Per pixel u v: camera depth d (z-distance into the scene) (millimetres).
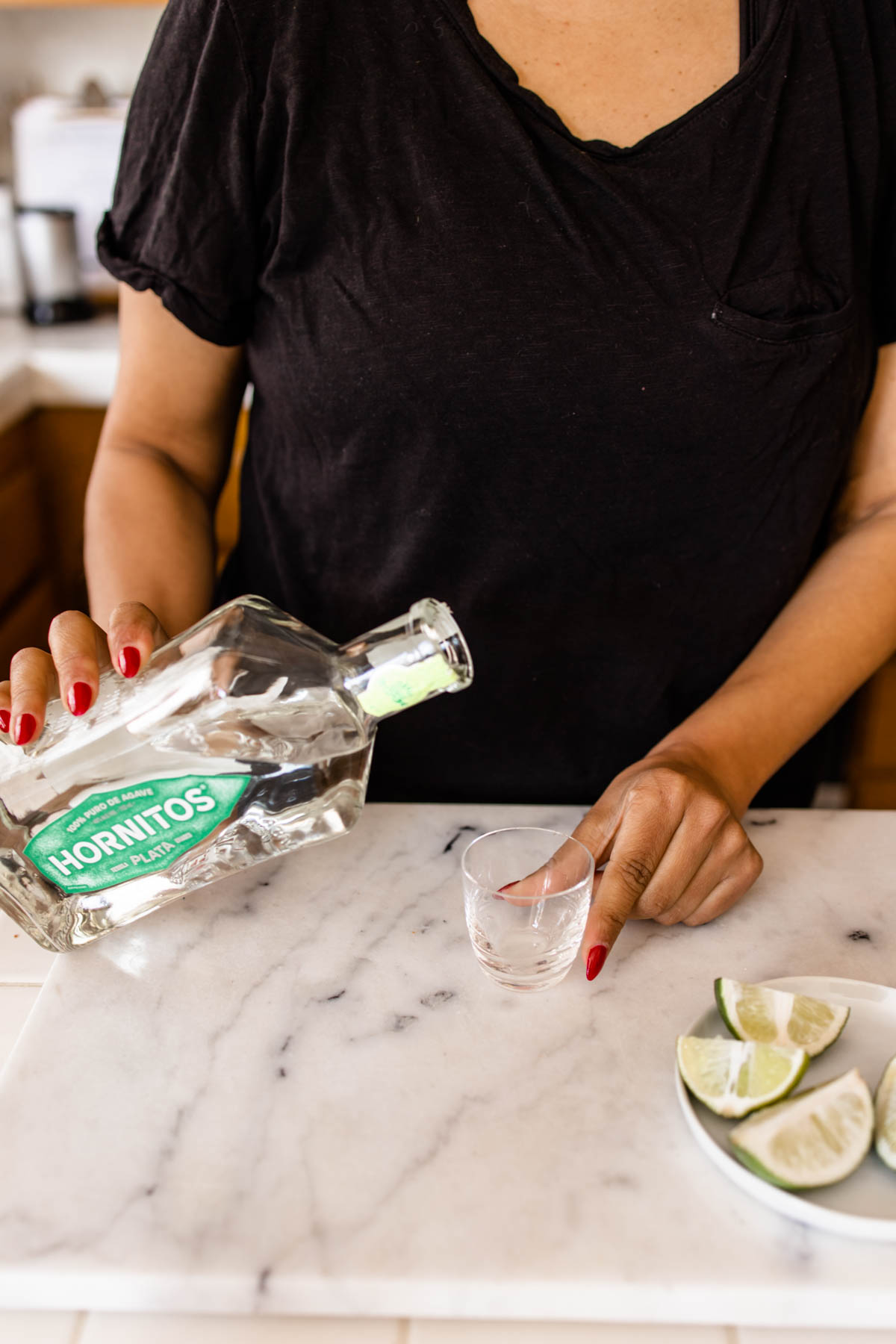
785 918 661
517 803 940
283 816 583
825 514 891
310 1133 505
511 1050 553
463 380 763
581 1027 568
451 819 750
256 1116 514
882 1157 479
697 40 753
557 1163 491
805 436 805
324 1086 531
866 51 755
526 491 806
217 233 794
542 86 760
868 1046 550
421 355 761
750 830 750
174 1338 443
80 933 609
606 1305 441
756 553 846
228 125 762
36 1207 469
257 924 642
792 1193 459
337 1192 476
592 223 752
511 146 739
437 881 684
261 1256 448
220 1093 526
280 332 815
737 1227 463
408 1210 468
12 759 560
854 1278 440
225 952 620
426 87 742
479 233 749
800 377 774
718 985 556
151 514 851
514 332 756
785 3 732
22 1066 540
